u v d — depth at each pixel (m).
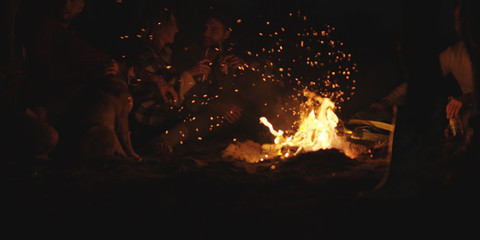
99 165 4.69
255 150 5.86
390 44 10.57
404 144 3.30
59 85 5.40
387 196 3.26
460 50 5.80
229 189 3.78
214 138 6.88
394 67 9.89
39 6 5.56
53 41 5.51
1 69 4.81
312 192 3.64
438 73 3.32
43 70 5.35
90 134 5.04
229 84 6.93
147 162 4.86
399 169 3.30
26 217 3.22
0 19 4.76
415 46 3.27
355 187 3.70
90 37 8.75
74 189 3.80
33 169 4.46
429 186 3.30
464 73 5.80
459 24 4.04
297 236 2.85
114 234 2.96
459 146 4.59
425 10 3.23
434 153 3.31
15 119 4.78
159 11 6.46
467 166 4.00
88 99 5.27
